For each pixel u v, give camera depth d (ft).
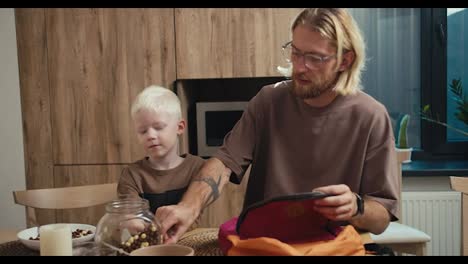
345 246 2.61
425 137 9.54
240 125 4.37
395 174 3.86
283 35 8.05
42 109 8.46
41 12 8.32
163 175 5.22
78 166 8.46
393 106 9.55
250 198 4.46
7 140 8.54
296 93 3.81
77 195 5.49
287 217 2.86
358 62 3.77
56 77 8.39
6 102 8.48
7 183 8.60
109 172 8.42
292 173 4.14
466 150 9.46
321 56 3.59
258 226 2.89
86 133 8.42
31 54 8.39
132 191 5.12
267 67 8.11
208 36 8.16
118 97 8.33
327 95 3.99
